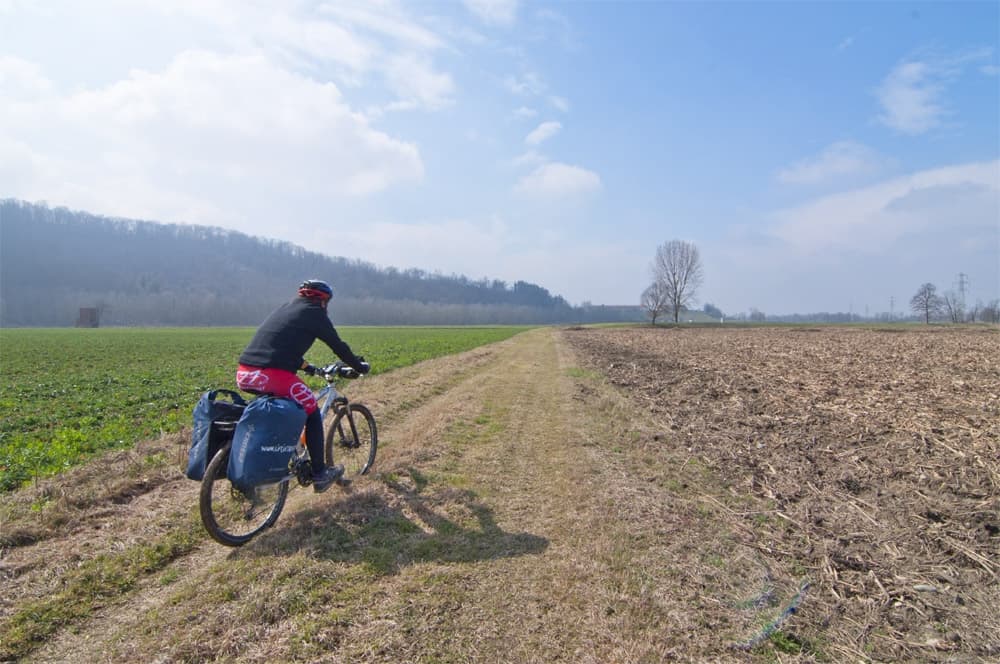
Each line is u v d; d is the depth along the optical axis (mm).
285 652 3119
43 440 8258
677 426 8891
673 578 3994
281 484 4945
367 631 3311
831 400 11133
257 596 3615
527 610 3557
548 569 4090
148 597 3707
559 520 5008
